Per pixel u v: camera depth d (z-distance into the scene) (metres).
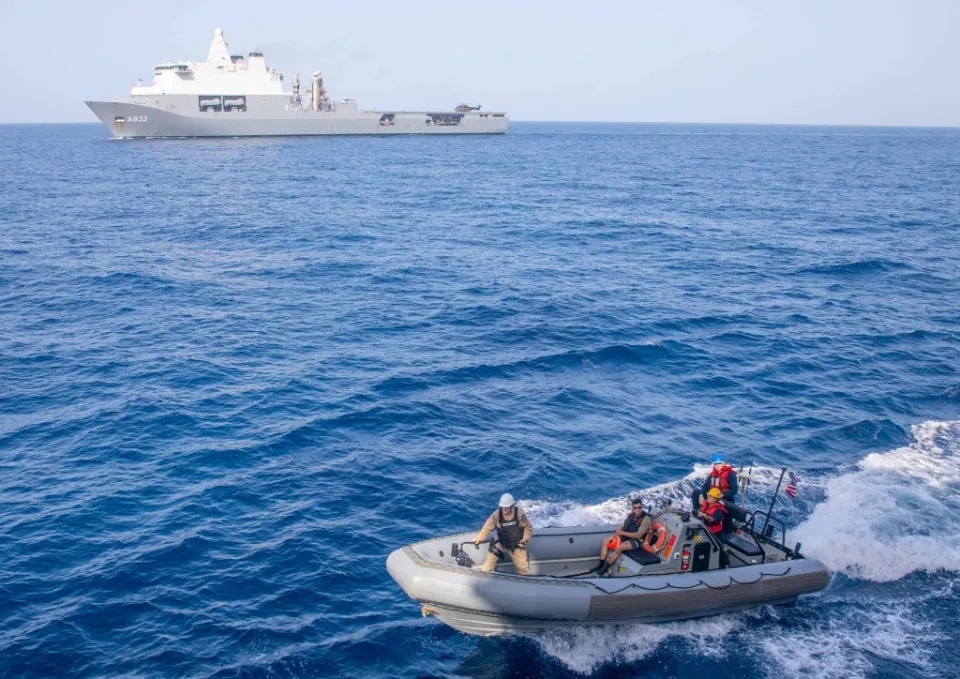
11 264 40.28
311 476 18.06
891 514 16.09
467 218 58.03
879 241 48.50
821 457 18.91
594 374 24.72
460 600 12.10
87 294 34.53
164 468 18.48
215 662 12.29
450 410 21.67
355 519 16.34
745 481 14.47
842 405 22.14
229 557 14.97
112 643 12.65
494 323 29.81
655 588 12.48
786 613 13.23
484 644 12.70
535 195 74.44
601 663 12.20
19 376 24.44
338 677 12.07
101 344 27.62
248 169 100.19
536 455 19.02
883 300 33.88
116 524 16.08
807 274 38.94
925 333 28.89
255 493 17.34
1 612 13.27
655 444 19.72
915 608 13.32
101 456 19.08
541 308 31.72
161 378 24.20
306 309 32.16
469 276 37.91
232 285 36.25
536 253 44.19
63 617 13.18
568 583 12.28
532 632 12.76
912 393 23.05
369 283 36.47
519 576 12.30
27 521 16.08
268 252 44.19
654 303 32.69
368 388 23.23
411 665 12.34
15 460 18.84
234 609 13.52
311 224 54.34
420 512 16.62
